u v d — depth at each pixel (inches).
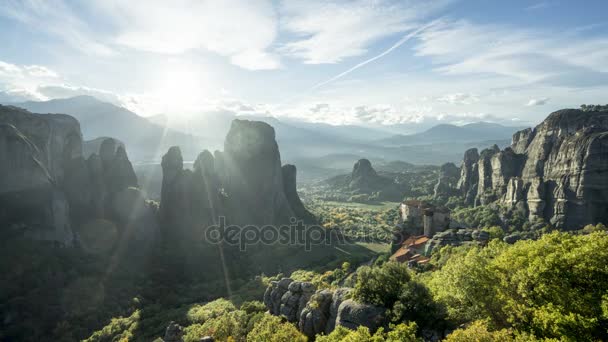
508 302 1524.4
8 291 4069.9
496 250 2375.7
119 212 6555.1
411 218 6289.4
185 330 3307.1
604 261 1462.8
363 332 1609.3
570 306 1392.7
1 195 4835.1
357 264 5467.5
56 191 5521.7
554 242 1766.7
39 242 4845.0
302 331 2391.7
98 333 3809.1
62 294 4340.6
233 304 4347.9
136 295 4926.2
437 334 1745.8
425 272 3499.0
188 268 6102.4
